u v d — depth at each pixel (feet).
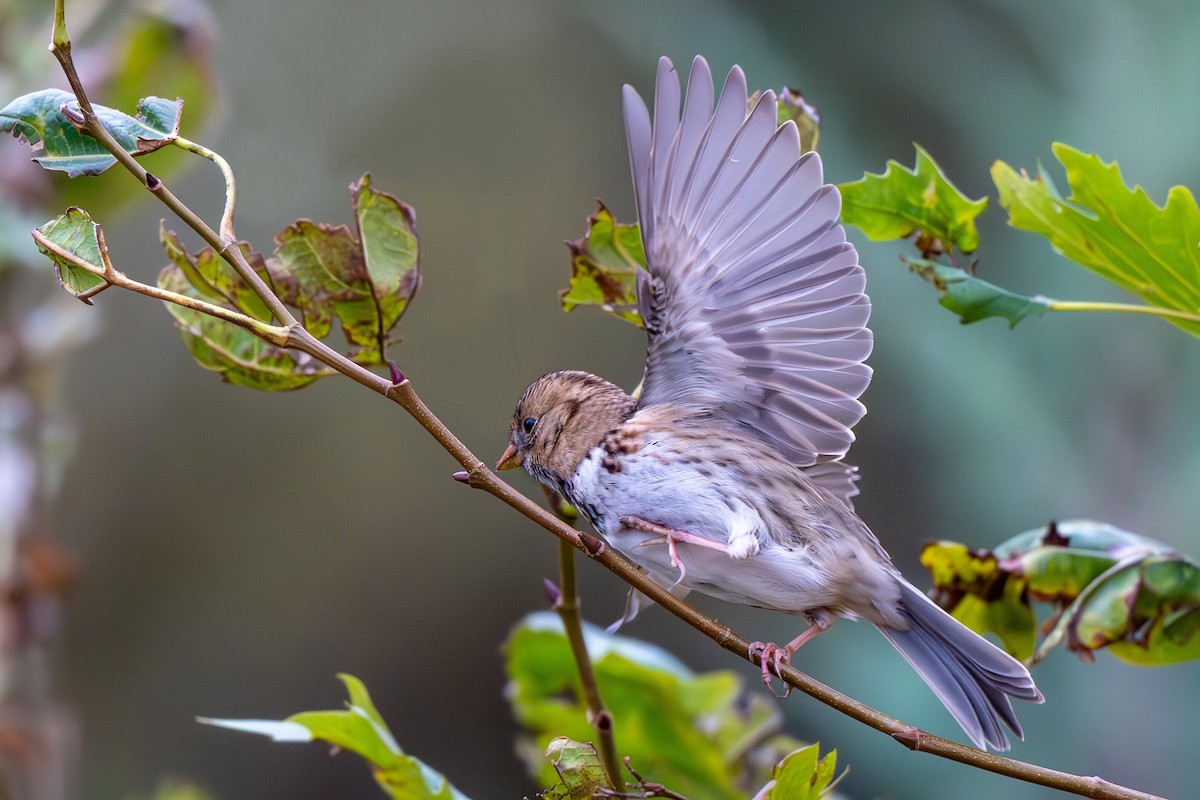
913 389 43.62
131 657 49.34
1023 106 45.01
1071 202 19.26
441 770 50.01
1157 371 42.39
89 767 47.60
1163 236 18.58
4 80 28.14
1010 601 20.81
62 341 26.68
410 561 51.70
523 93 36.17
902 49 46.01
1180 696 39.14
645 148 18.57
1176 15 43.14
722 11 46.03
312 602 51.06
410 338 44.75
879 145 46.11
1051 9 44.68
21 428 25.89
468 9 35.94
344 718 17.69
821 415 19.54
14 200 26.61
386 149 35.86
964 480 43.14
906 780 38.50
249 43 35.91
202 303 15.31
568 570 17.80
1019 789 38.14
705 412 20.12
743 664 45.98
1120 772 38.78
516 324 45.32
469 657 50.96
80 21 29.17
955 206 20.35
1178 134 42.47
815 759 15.46
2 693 24.14
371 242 18.47
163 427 50.88
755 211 18.12
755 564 19.33
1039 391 43.01
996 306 19.92
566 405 20.75
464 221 44.62
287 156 35.91
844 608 19.79
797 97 21.22
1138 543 20.48
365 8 34.65
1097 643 19.83
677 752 22.93
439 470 52.54
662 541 19.65
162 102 16.37
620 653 22.48
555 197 45.52
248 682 49.67
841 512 19.72
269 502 51.06
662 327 19.35
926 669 19.47
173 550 50.44
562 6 45.06
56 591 25.18
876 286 43.42
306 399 52.29
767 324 18.81
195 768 48.85
